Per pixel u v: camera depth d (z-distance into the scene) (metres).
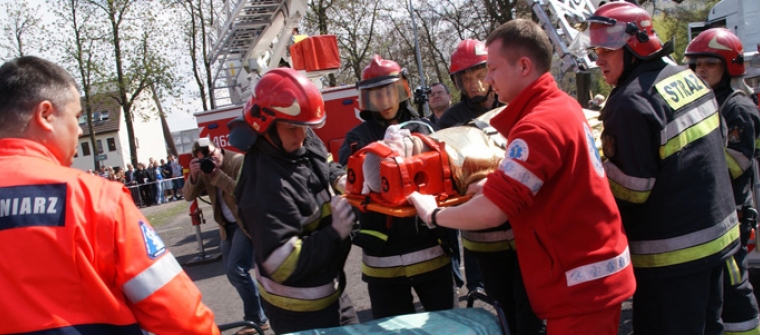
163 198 22.47
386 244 2.77
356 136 3.31
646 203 2.29
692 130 2.26
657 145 2.20
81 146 46.44
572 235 1.96
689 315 2.29
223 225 4.67
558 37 7.27
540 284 2.04
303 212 2.34
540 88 2.04
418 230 2.76
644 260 2.32
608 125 2.24
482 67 3.52
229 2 10.65
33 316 1.44
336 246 2.29
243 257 4.50
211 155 4.44
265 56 11.30
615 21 2.31
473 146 2.35
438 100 5.22
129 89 27.84
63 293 1.47
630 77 2.32
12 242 1.45
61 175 1.54
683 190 2.24
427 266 2.80
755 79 5.76
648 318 2.36
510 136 1.97
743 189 3.32
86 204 1.53
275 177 2.25
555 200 1.95
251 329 4.60
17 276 1.44
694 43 3.41
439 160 2.25
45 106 1.61
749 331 3.12
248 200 2.25
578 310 1.95
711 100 2.41
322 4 25.72
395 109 3.25
